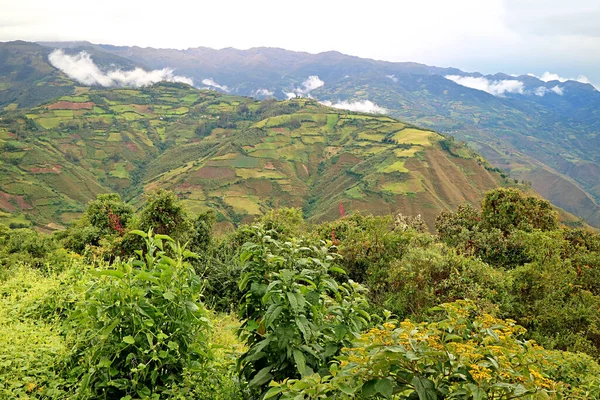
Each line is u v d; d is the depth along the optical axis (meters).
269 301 3.08
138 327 3.31
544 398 1.90
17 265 8.09
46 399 3.41
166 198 11.33
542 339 6.98
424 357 1.99
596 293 8.45
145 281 3.53
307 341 2.79
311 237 11.88
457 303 2.59
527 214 12.66
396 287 8.09
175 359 3.43
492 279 7.72
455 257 8.16
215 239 13.48
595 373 4.61
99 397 3.30
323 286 3.17
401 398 2.11
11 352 3.80
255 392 3.30
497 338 2.29
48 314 5.07
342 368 2.15
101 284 3.57
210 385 3.59
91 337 3.42
